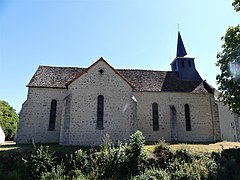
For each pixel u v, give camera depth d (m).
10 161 15.05
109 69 21.81
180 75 27.97
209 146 19.59
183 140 24.31
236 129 28.52
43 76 24.62
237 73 17.39
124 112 20.83
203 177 13.57
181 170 13.93
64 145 19.19
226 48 18.34
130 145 15.99
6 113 45.12
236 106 17.50
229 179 13.40
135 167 14.73
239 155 15.71
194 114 25.39
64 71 26.19
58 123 22.72
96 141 19.75
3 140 35.72
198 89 26.25
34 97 23.00
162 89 25.34
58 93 23.52
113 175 14.10
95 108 20.59
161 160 15.60
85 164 14.92
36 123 22.36
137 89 24.70
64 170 14.43
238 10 18.27
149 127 24.00
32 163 14.22
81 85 21.05
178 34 31.31
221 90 18.55
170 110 24.72
